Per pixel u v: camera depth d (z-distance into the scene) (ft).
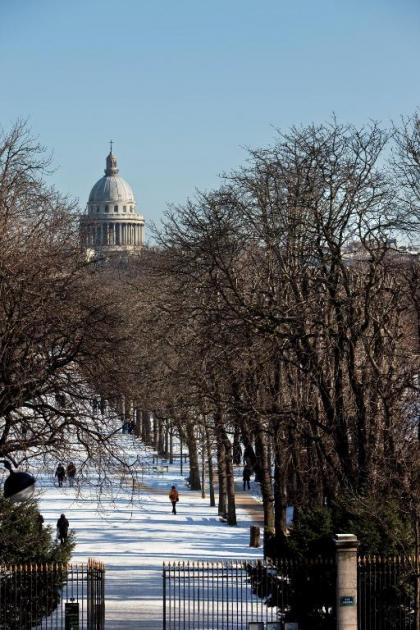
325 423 576.20
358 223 536.83
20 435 532.73
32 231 541.34
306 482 567.18
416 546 392.47
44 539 440.86
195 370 574.97
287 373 580.71
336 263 526.57
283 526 567.59
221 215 587.27
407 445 427.74
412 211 547.49
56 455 506.89
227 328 547.08
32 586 423.64
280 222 559.38
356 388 508.53
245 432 584.81
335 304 524.93
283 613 432.66
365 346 511.40
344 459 515.50
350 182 540.52
